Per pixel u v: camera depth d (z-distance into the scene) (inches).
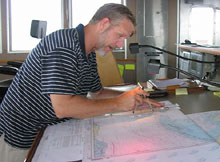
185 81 60.7
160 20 127.4
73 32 33.6
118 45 34.6
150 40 128.8
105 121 37.3
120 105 35.7
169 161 25.0
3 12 128.2
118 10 32.3
